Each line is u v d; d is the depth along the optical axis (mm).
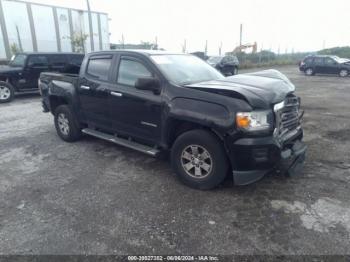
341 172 3961
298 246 2498
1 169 4234
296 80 18266
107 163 4414
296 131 3783
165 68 3885
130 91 4051
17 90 10539
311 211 3025
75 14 34406
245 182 3217
